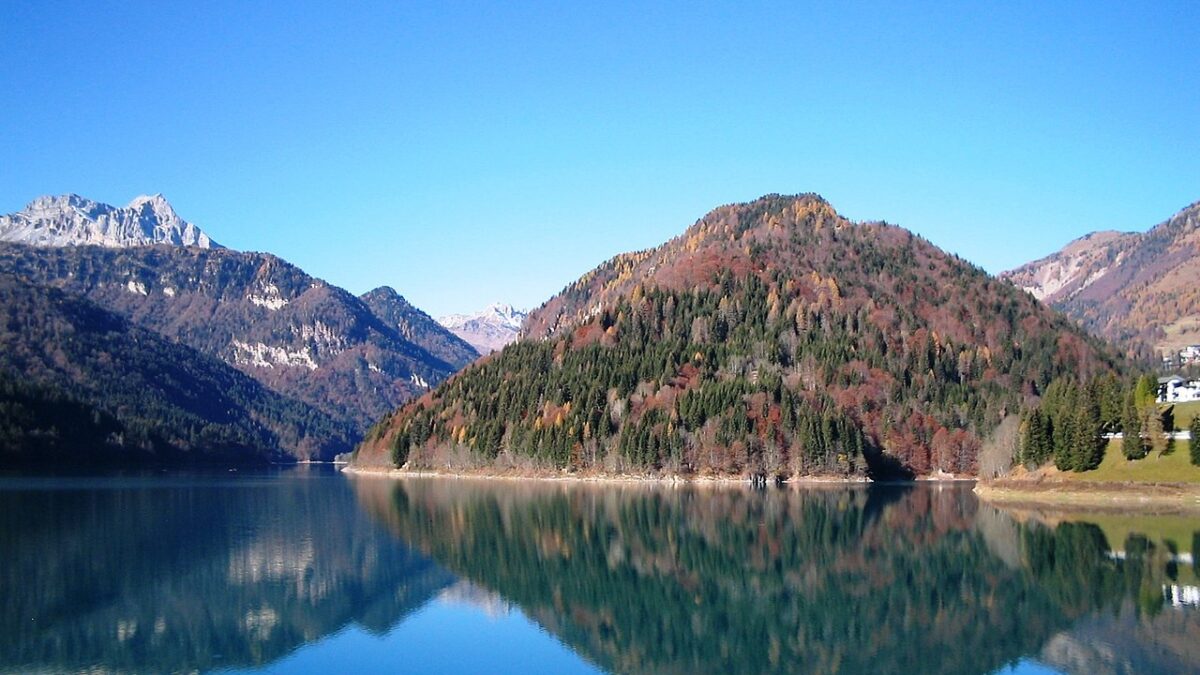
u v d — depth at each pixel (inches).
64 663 2901.1
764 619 3531.0
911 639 3218.5
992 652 3034.0
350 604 3720.5
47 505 7175.2
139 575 4190.5
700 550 4975.4
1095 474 6884.8
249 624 3388.3
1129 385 7534.5
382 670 2883.9
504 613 3612.2
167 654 3016.7
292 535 5506.9
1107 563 4291.3
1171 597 3639.3
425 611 3624.5
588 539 5393.7
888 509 6747.1
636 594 3951.8
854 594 3900.1
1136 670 2780.5
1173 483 6451.8
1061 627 3280.0
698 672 2901.1
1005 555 4613.7
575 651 3115.2
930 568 4365.2
